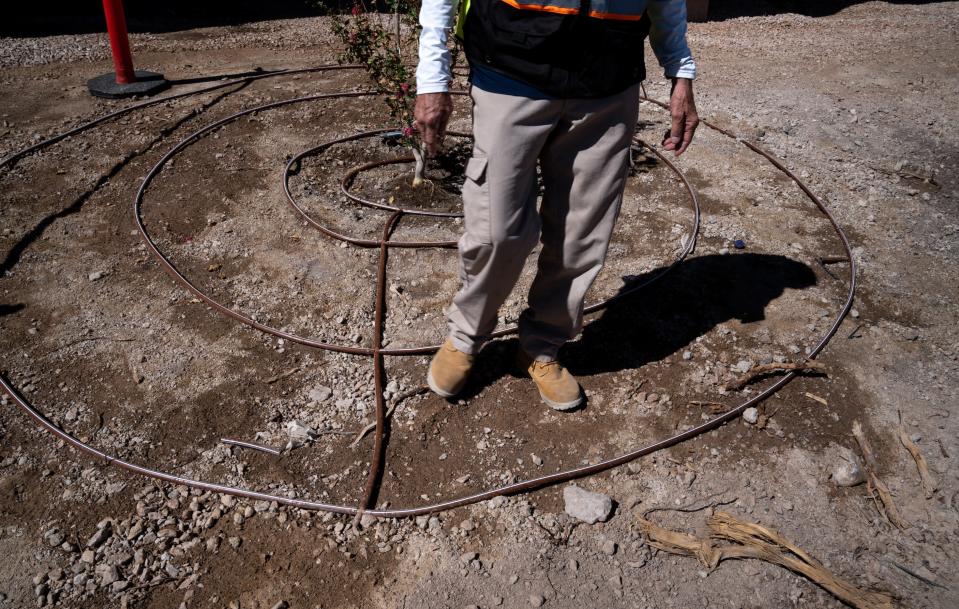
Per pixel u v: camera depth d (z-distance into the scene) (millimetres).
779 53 7508
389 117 5340
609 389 3018
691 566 2369
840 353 3238
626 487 2615
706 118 5621
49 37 6895
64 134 4828
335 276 3631
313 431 2762
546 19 2061
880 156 5129
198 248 3785
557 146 2355
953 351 3281
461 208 4227
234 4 8219
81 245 3766
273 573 2293
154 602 2199
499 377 3055
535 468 2674
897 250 4016
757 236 4066
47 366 3020
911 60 7348
